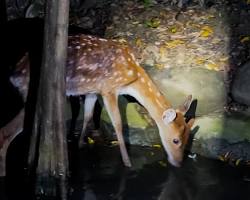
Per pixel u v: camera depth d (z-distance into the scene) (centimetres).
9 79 558
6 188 545
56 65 518
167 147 575
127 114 604
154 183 557
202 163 580
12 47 571
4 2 657
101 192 546
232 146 584
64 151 538
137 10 682
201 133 591
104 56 568
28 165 551
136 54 642
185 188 554
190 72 629
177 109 576
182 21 673
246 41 655
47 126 530
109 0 689
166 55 643
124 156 574
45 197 541
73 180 555
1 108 569
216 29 667
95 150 590
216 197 545
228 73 631
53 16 509
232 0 696
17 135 577
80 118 607
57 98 524
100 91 571
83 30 657
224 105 611
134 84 577
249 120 597
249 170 573
